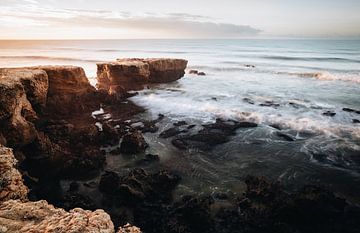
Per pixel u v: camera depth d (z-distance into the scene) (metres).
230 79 42.62
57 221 4.59
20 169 13.04
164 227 10.41
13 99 13.34
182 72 42.78
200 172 14.84
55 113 23.08
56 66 25.09
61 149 16.38
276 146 17.97
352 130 19.75
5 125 12.77
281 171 14.88
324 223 10.70
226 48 130.50
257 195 12.02
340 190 13.04
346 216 11.02
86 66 61.34
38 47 157.88
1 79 14.15
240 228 10.45
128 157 16.55
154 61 37.44
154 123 22.67
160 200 12.17
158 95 31.83
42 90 19.00
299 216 10.88
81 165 14.59
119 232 4.70
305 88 34.84
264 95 31.27
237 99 29.53
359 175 14.26
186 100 29.44
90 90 27.52
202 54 96.00
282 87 35.75
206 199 11.80
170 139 19.39
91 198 12.39
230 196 12.53
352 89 33.62
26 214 4.80
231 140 19.09
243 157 16.62
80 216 4.72
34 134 14.34
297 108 25.58
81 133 18.50
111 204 11.97
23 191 6.96
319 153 16.72
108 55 95.62
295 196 11.69
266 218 10.81
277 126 21.33
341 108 25.22
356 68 51.78
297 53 90.50
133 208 11.72
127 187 12.14
